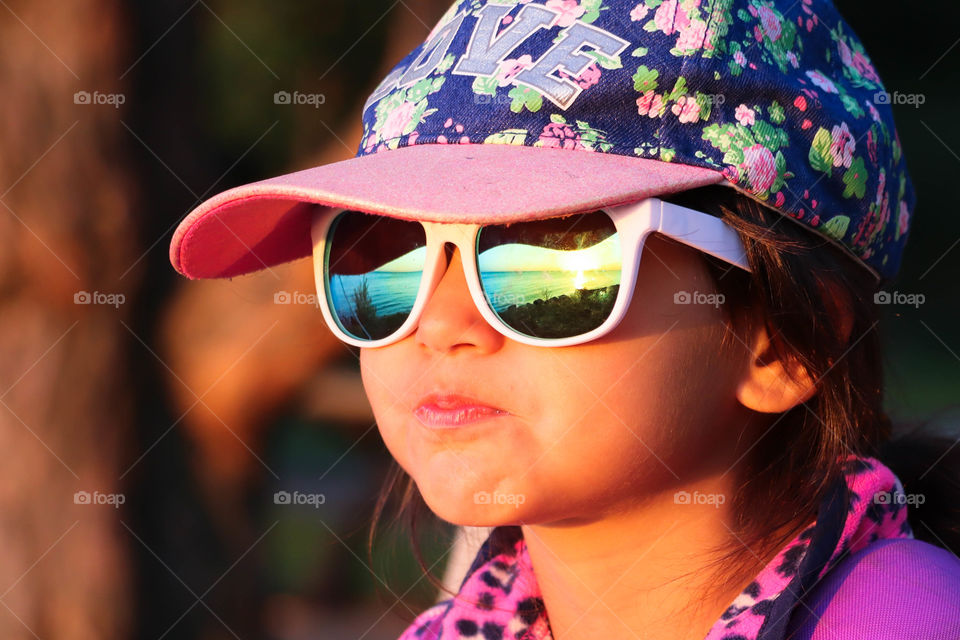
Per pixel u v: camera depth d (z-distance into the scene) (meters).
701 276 2.24
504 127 2.21
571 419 2.14
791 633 2.18
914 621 2.10
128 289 5.21
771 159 2.17
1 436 5.11
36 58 5.03
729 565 2.36
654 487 2.28
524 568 2.77
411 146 2.32
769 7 2.30
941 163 14.90
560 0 2.27
